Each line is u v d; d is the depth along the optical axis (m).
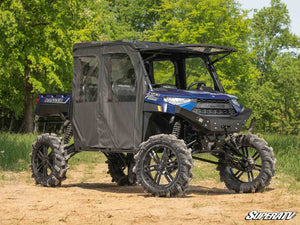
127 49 7.80
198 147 7.75
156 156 7.30
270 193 7.61
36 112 9.31
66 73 31.17
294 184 8.57
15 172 10.85
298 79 61.06
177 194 7.11
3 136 16.80
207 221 5.13
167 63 8.32
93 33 31.47
